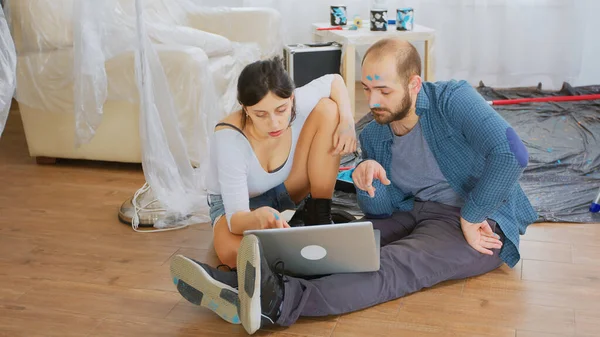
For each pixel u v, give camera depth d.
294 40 3.96
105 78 2.27
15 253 2.05
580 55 3.75
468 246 1.76
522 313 1.64
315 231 1.55
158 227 2.20
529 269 1.86
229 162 1.71
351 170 2.49
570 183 2.42
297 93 1.84
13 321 1.69
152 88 2.20
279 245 1.60
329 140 1.88
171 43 2.50
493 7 3.74
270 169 1.84
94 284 1.86
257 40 3.16
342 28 3.43
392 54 1.65
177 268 1.64
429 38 3.27
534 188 2.38
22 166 2.82
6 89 2.14
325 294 1.61
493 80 3.88
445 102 1.72
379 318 1.64
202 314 1.70
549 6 3.69
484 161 1.74
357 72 4.08
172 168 2.24
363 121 3.19
